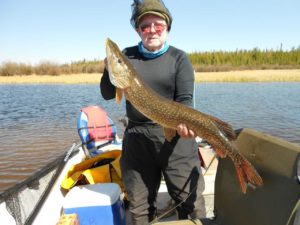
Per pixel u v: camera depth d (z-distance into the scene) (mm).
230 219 1159
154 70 1333
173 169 1357
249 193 1065
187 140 1360
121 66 1229
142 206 1406
